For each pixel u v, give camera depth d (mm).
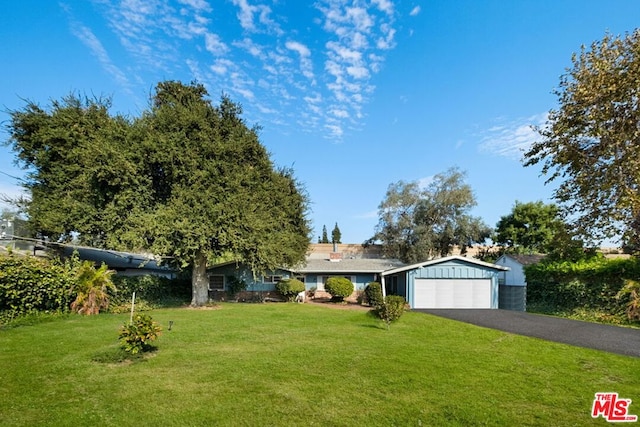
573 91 16656
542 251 36438
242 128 21594
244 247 19234
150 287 20203
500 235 41344
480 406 5832
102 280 15602
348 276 28703
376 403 5883
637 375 7734
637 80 13953
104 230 18359
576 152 17453
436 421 5273
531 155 19297
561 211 19906
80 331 11000
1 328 11453
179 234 17953
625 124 15188
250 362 8078
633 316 15125
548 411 5719
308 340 10641
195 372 7297
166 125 18953
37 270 13688
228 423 5094
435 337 11695
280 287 25344
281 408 5617
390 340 10906
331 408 5660
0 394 5855
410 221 36562
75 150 18688
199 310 18094
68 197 18500
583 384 7051
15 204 21453
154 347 9258
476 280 22391
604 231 17547
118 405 5582
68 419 5047
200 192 18484
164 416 5242
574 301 18453
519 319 16328
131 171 17562
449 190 36094
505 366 8219
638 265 16094
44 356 8133
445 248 37750
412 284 22234
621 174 15609
